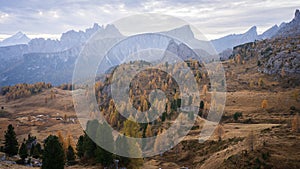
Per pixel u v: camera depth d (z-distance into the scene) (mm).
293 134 61594
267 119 107500
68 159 65125
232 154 55594
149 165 65812
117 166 50781
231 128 91750
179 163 70312
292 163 46031
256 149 52594
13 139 68875
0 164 51438
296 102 130375
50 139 48438
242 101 143875
